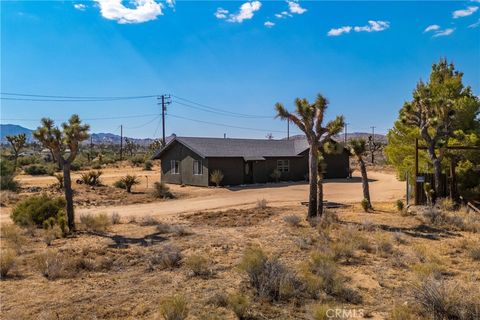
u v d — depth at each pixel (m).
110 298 7.84
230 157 35.19
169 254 10.24
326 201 23.72
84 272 9.62
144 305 7.44
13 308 7.34
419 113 19.92
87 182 33.75
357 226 14.69
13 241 12.56
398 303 7.39
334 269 8.74
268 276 8.20
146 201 26.31
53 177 43.53
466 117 22.58
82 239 13.35
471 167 20.89
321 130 16.02
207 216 18.11
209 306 7.36
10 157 68.94
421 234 13.45
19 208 16.11
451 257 10.66
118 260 10.55
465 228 14.14
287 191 30.70
